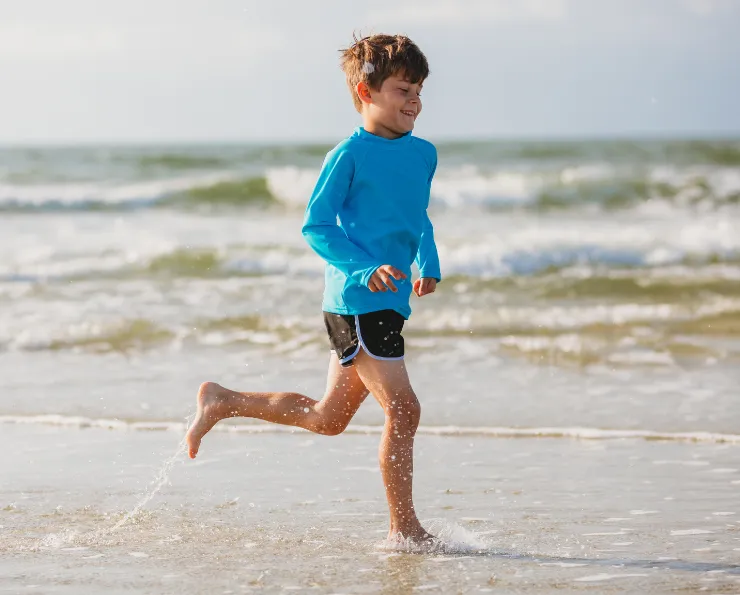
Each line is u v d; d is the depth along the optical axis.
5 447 4.98
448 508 3.92
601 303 9.72
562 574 3.10
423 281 3.67
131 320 8.55
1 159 29.22
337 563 3.22
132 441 5.10
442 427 5.30
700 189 19.80
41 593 2.93
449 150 30.77
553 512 3.85
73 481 4.36
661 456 4.73
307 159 28.83
